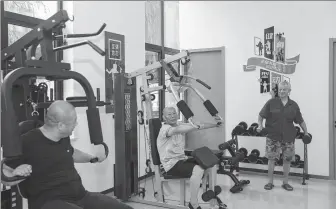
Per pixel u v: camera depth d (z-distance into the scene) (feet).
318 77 15.46
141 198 12.47
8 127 5.03
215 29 18.17
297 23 15.88
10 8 10.23
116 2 14.07
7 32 9.93
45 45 6.08
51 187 6.16
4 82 5.15
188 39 19.08
